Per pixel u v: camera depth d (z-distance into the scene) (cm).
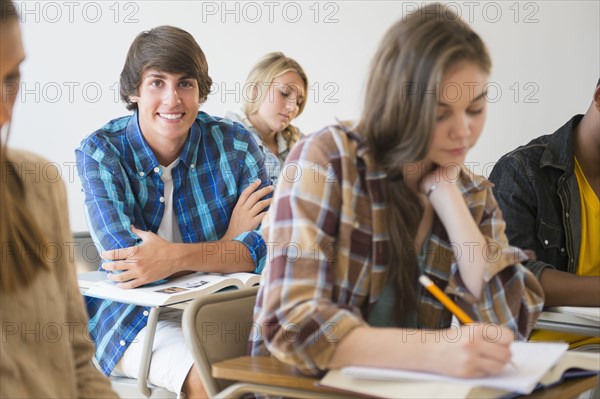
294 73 352
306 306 119
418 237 139
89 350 124
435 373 110
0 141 99
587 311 171
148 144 245
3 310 106
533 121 469
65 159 378
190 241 249
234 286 227
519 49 465
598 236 209
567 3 463
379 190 130
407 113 123
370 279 131
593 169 210
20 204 110
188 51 240
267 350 136
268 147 355
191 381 212
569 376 118
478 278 139
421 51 121
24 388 107
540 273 182
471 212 148
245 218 250
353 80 459
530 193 208
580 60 466
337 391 109
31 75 367
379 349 113
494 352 109
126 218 235
